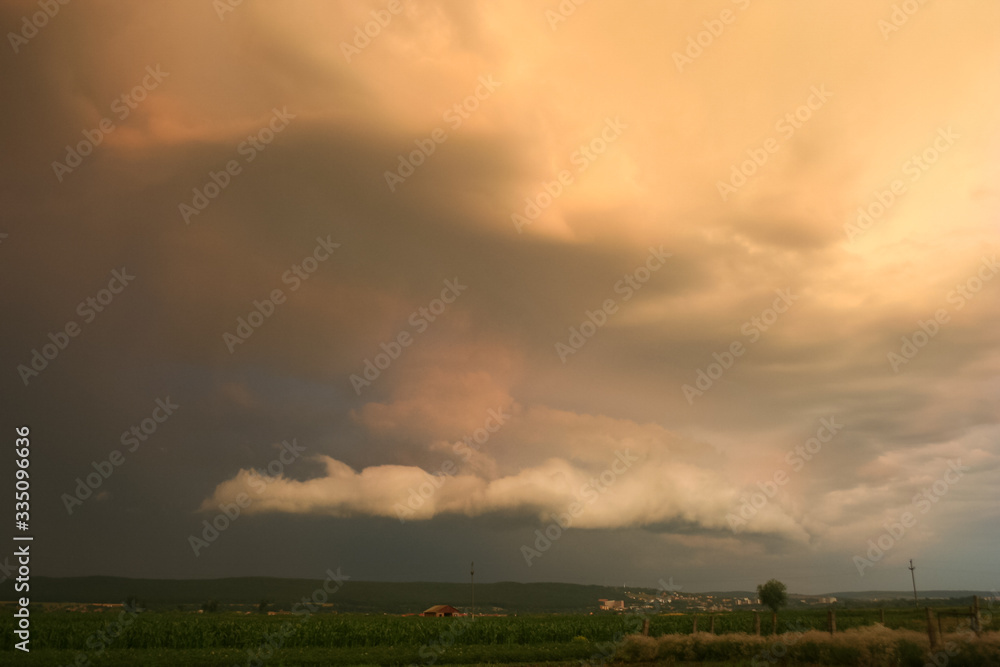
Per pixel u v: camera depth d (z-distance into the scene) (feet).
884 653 80.64
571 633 164.76
